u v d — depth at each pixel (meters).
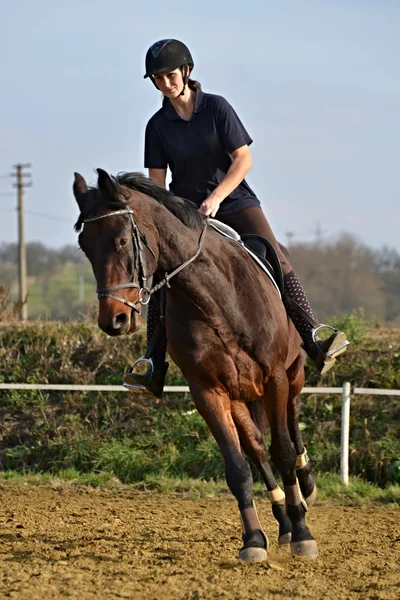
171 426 14.05
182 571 7.02
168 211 7.08
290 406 9.12
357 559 7.59
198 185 8.35
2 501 11.16
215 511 10.62
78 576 6.80
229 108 8.17
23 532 8.87
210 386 7.09
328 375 14.57
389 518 10.28
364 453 13.23
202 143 8.15
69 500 11.41
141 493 12.23
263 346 7.19
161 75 7.94
